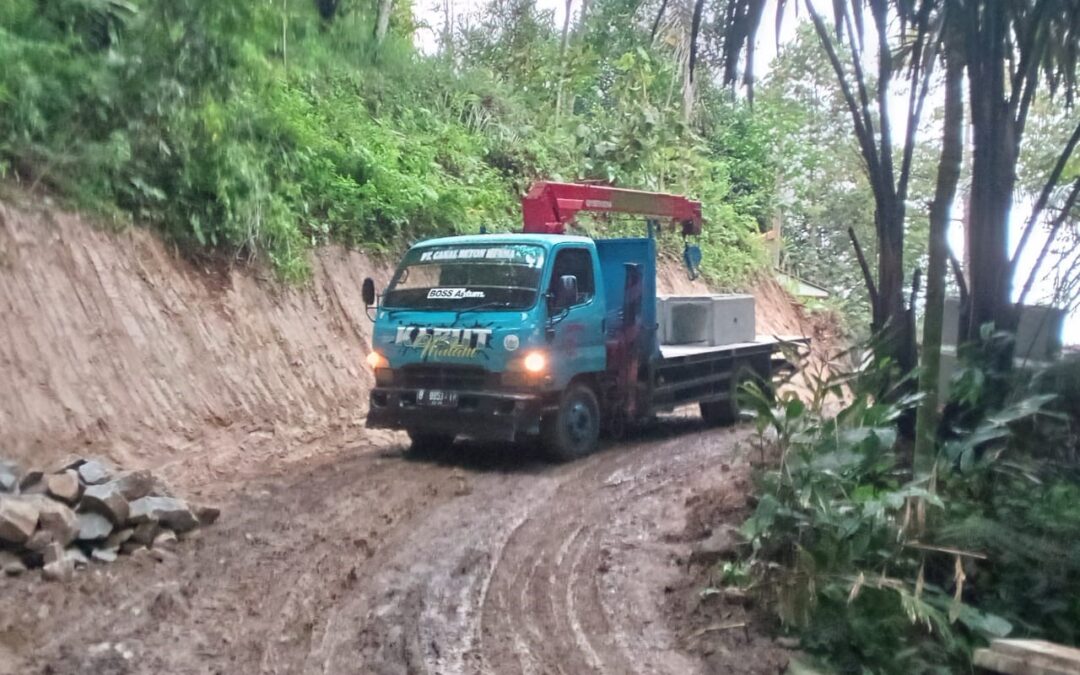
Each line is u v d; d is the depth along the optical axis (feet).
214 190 39.29
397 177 50.85
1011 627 18.90
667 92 77.71
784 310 82.69
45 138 34.58
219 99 39.04
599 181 65.72
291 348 40.32
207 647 18.53
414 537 25.38
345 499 28.71
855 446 20.84
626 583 22.35
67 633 18.69
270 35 42.96
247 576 22.18
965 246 28.25
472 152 61.31
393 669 17.95
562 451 34.32
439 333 33.53
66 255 33.47
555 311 33.63
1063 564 20.21
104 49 37.09
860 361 24.95
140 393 33.06
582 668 18.24
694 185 80.02
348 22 57.52
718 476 31.30
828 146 85.92
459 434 33.32
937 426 24.32
